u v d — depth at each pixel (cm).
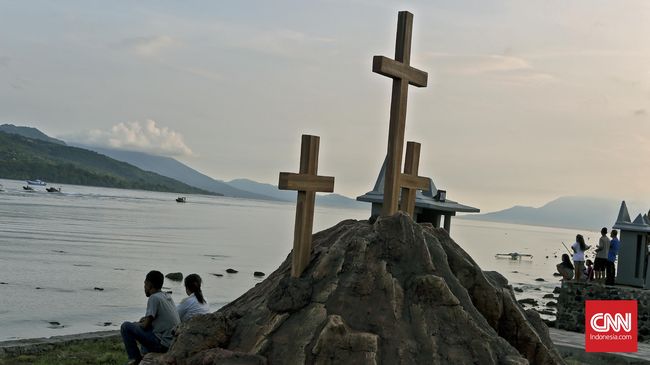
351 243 1088
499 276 1255
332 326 969
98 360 1548
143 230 9356
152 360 1037
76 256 5388
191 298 1305
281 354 978
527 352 1107
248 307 1098
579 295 2639
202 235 9500
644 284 2634
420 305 1021
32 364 1509
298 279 1062
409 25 1197
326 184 1112
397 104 1188
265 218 19362
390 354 966
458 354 978
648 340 2419
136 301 3472
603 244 2733
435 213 1848
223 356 970
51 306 3173
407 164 1266
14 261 4769
